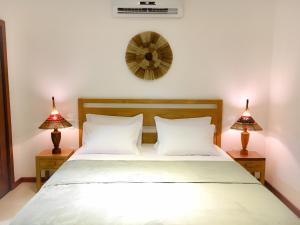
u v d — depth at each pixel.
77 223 1.50
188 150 2.88
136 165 2.47
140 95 3.33
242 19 3.23
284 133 2.95
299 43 2.65
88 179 2.13
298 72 2.67
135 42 3.24
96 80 3.30
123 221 1.52
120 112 3.30
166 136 2.97
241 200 1.80
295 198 2.72
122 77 3.30
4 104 3.06
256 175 3.30
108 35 3.23
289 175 2.84
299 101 2.65
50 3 3.17
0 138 2.98
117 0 3.13
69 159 2.71
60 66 3.27
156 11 3.16
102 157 2.74
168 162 2.58
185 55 3.27
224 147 3.41
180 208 1.67
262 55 3.28
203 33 3.24
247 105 3.23
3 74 3.02
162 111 3.31
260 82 3.32
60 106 3.32
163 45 3.24
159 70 3.28
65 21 3.20
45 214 1.60
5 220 2.52
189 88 3.32
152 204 1.73
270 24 3.23
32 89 3.29
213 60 3.29
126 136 2.94
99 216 1.57
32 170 3.42
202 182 2.11
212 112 3.32
